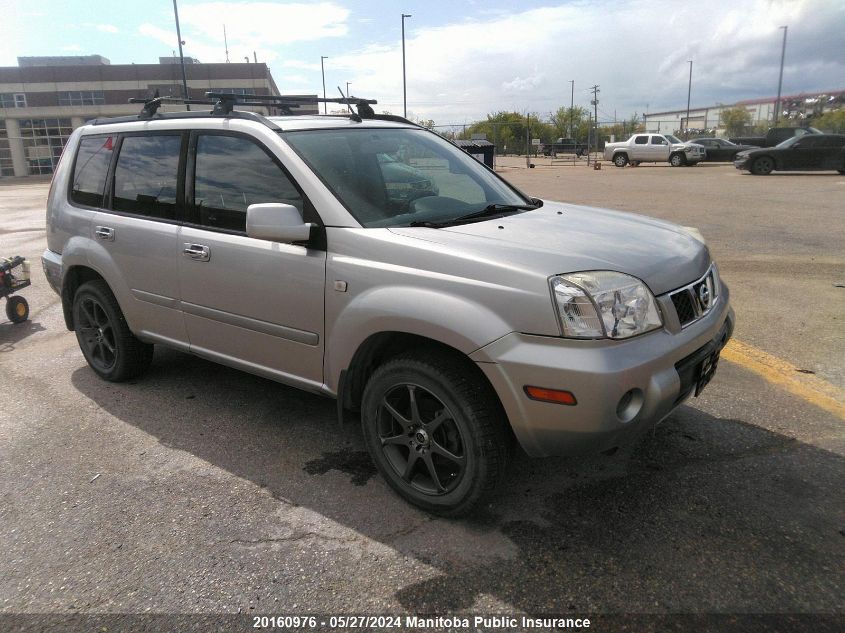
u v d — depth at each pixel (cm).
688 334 273
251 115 353
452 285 262
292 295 317
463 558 260
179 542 275
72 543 277
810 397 403
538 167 3631
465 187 371
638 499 297
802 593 234
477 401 262
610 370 237
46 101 5275
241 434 376
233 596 242
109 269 418
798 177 2170
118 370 448
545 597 237
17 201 2261
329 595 241
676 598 234
